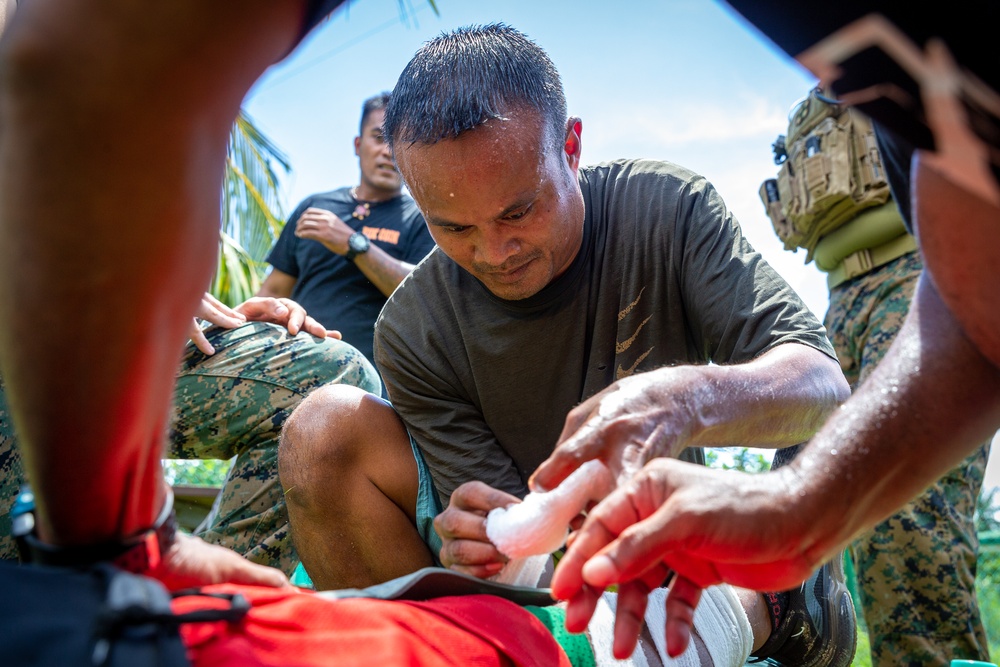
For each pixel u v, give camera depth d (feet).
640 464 4.31
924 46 2.35
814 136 11.44
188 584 3.66
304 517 6.98
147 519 3.37
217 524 7.35
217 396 7.35
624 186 6.88
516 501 4.87
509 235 6.04
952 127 2.48
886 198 10.53
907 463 3.83
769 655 6.48
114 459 2.89
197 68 2.34
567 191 6.28
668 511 3.56
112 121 2.29
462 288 6.95
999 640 15.69
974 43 2.29
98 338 2.59
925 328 3.91
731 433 5.11
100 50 2.23
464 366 6.97
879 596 9.66
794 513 3.69
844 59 2.51
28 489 3.37
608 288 6.73
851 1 2.37
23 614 2.63
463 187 5.79
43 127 2.29
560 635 4.39
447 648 3.35
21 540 3.22
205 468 16.17
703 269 6.49
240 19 2.35
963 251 3.29
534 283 6.33
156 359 2.75
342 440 6.84
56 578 2.81
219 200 2.70
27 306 2.52
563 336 6.76
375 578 7.06
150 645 2.61
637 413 4.51
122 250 2.46
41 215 2.39
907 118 2.55
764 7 2.54
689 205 6.66
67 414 2.72
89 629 2.63
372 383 8.22
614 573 3.43
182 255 2.59
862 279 10.92
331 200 12.58
